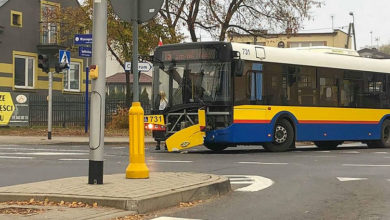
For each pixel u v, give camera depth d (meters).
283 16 29.50
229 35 30.36
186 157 14.45
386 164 12.85
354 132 18.91
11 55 31.06
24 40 31.81
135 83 8.70
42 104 29.86
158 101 15.99
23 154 15.20
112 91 51.88
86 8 27.38
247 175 10.61
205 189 7.95
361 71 19.36
